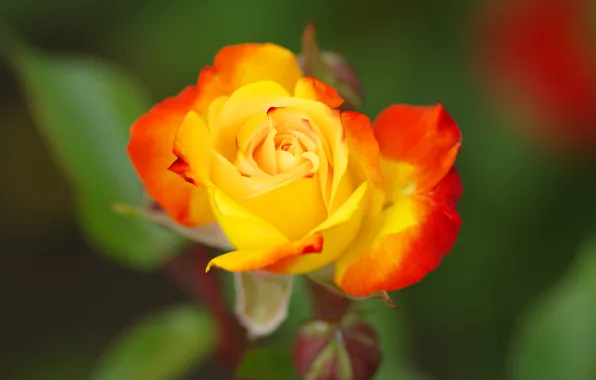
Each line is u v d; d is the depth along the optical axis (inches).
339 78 15.3
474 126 21.4
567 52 20.4
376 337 15.4
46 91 17.2
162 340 16.9
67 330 31.3
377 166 13.8
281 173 14.0
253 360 16.0
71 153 17.2
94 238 17.2
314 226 14.0
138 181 17.2
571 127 20.7
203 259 16.8
